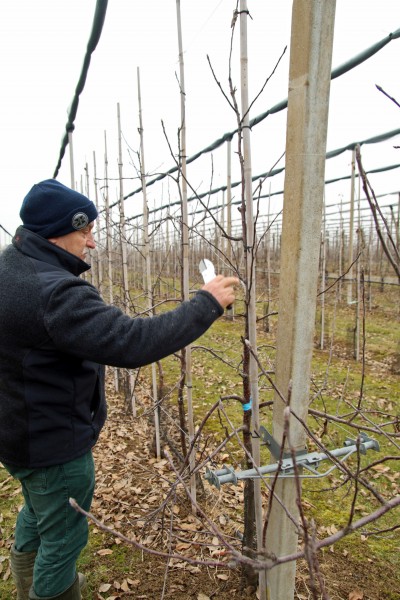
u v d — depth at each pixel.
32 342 1.38
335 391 5.11
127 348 1.28
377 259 14.05
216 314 1.35
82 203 1.56
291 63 1.20
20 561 1.85
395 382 5.54
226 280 1.38
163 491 3.06
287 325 1.33
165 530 2.52
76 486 1.58
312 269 1.28
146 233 3.50
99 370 1.70
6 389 1.46
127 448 3.80
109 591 2.20
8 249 1.52
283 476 1.34
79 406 1.55
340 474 3.35
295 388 1.34
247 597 2.09
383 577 2.29
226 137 4.78
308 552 0.74
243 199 1.56
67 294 1.33
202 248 14.03
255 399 1.59
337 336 8.09
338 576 2.29
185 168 2.41
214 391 5.33
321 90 1.16
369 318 9.93
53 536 1.60
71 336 1.31
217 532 0.93
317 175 1.21
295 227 1.25
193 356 7.03
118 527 2.72
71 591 1.68
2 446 1.51
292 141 1.23
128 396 4.65
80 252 1.62
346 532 0.79
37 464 1.50
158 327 1.30
